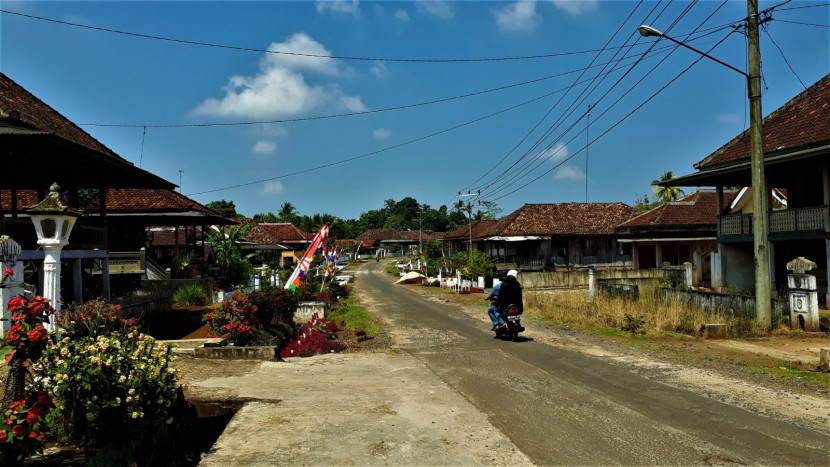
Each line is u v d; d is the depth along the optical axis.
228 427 5.70
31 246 10.67
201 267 23.78
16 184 14.21
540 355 10.21
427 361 9.84
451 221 111.19
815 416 6.09
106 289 13.20
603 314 14.88
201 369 8.66
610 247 40.34
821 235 17.38
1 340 8.53
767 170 20.77
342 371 8.79
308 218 101.19
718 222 22.16
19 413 4.15
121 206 20.95
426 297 26.67
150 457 4.80
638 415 6.22
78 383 4.73
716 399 6.87
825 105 18.81
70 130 13.40
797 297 12.65
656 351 10.45
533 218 41.38
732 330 12.35
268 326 11.93
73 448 4.76
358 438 5.38
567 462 4.79
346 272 59.12
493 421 6.02
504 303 12.38
